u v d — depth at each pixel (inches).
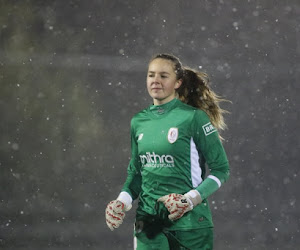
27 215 1547.7
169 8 2475.4
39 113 2272.4
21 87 2289.6
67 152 2241.6
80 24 2413.9
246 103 2374.5
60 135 2265.0
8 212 1592.0
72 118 2314.2
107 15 2438.5
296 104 2367.1
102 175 2209.6
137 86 2426.2
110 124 2358.5
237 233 1277.1
